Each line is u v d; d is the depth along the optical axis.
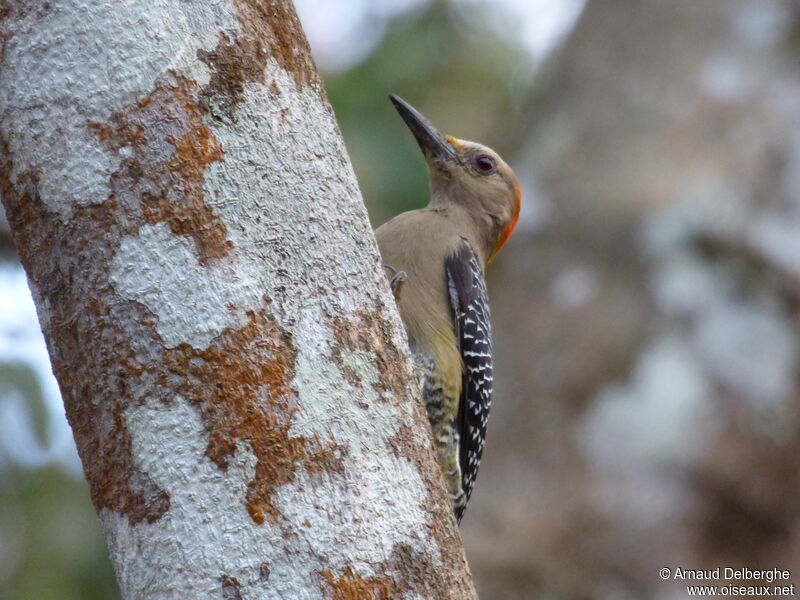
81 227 4.93
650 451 11.04
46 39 5.01
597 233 12.24
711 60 12.89
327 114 5.43
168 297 4.84
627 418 11.16
